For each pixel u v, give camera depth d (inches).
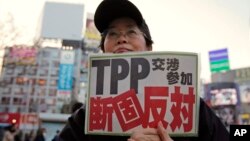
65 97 1521.9
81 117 59.6
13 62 753.6
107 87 52.5
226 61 1364.4
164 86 49.9
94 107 52.6
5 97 2226.9
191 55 50.7
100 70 53.5
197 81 50.0
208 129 53.9
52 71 2336.4
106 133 51.0
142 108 49.9
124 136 51.9
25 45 757.9
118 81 52.1
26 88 2247.8
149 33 63.2
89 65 54.3
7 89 2225.6
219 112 1868.8
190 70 50.3
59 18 2445.9
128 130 49.9
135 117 49.9
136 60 51.9
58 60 2345.0
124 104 50.9
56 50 2341.3
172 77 50.1
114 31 60.1
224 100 1879.9
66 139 59.5
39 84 2298.2
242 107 1909.4
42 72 2319.1
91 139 54.9
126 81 51.7
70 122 61.2
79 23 2418.8
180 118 48.9
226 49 1381.6
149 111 49.5
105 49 60.6
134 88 50.9
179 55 50.6
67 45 2267.5
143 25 62.3
